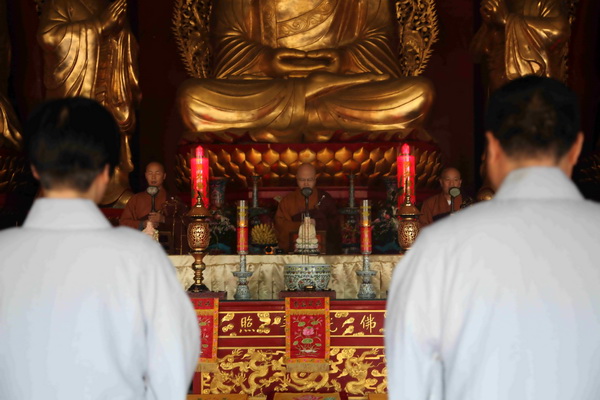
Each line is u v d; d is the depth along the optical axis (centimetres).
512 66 920
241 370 513
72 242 220
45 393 211
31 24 1007
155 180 775
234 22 1024
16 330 213
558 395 197
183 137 923
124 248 223
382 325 512
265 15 1031
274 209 912
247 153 902
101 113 233
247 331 515
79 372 212
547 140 212
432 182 949
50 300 214
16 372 213
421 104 923
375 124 922
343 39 1037
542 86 215
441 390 216
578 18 1008
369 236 552
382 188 916
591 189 959
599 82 985
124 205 905
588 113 995
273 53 987
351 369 511
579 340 198
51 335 212
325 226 647
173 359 224
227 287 583
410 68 1039
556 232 204
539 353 198
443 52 1122
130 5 1078
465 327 204
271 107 926
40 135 224
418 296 213
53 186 227
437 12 1127
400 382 215
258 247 646
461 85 1120
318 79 938
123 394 216
